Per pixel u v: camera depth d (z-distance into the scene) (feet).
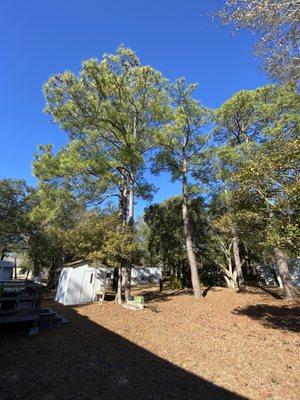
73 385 16.51
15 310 26.40
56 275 86.53
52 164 37.86
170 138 49.55
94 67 39.29
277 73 22.88
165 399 15.30
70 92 40.91
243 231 27.81
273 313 36.19
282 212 22.88
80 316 36.24
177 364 20.36
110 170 40.01
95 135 46.19
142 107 45.06
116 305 43.27
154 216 80.94
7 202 80.53
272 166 23.17
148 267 100.83
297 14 19.16
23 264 100.73
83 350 22.76
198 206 72.18
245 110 51.98
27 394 15.23
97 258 43.39
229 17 20.07
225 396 15.79
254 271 86.12
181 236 76.13
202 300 47.73
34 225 79.82
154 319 34.45
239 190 26.58
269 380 17.76
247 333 28.02
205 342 25.41
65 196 38.34
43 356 21.01
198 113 55.47
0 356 20.51
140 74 41.83
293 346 23.68
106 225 44.45
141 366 19.83
